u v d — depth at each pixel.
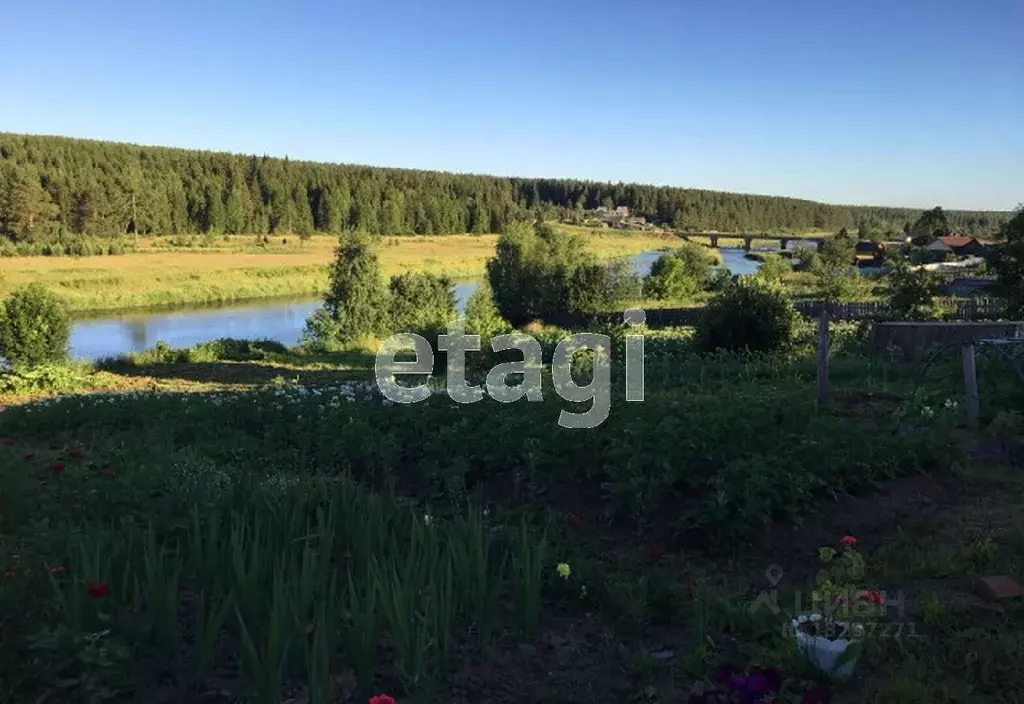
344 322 27.80
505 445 7.26
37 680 3.12
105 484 5.61
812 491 6.28
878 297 40.75
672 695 3.49
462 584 4.09
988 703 3.34
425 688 3.40
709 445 6.57
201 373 19.52
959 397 9.48
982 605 4.31
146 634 3.46
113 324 38.81
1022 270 20.39
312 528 5.04
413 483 7.42
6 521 5.22
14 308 18.64
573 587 4.54
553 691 3.50
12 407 11.48
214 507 4.93
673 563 5.24
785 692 3.44
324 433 8.49
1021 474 7.04
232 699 3.30
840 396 11.21
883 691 3.40
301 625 3.47
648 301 42.81
